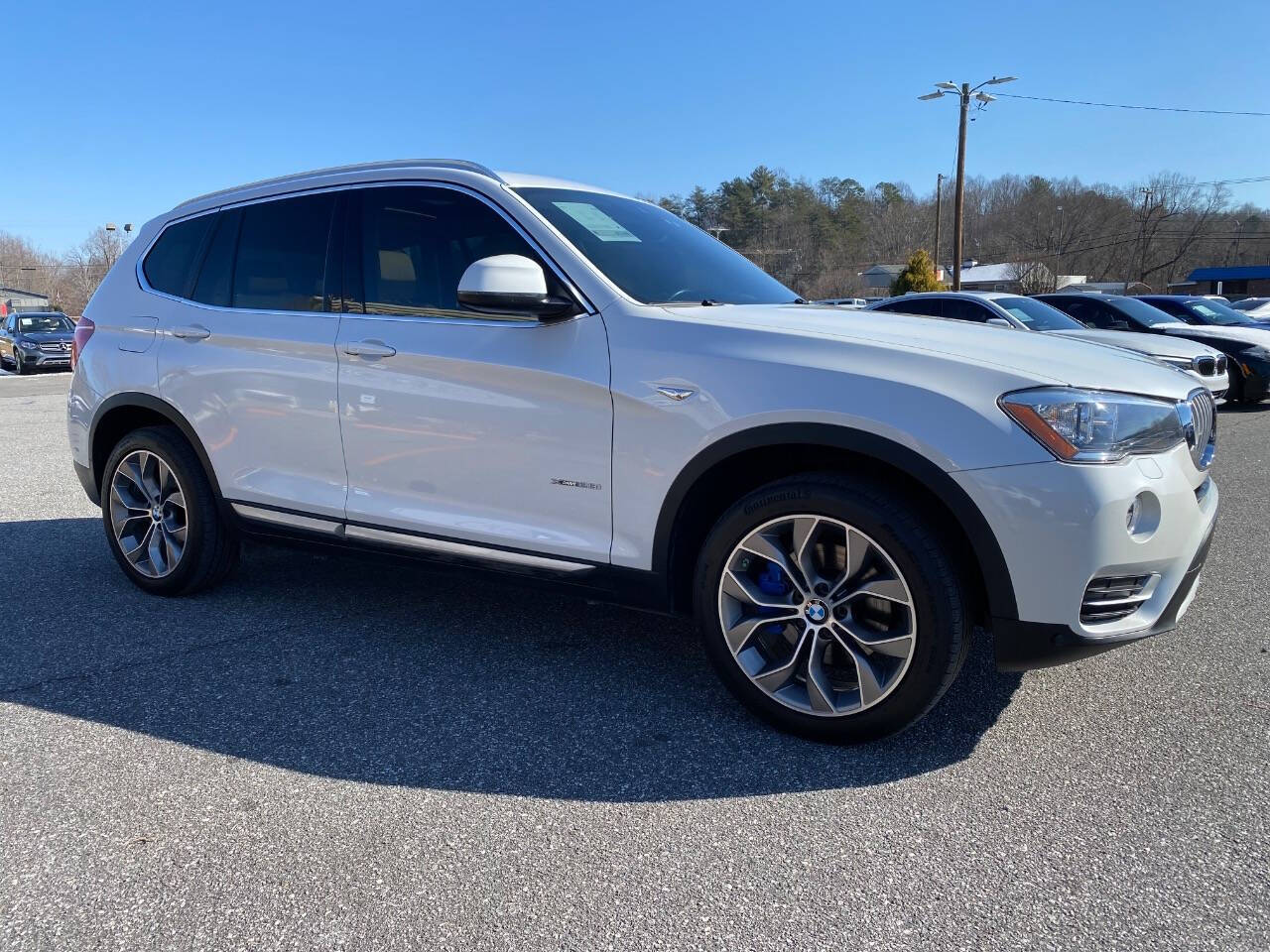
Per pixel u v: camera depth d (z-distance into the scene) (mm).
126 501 4230
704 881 2102
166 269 4203
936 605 2488
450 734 2838
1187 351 8891
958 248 27406
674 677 3266
